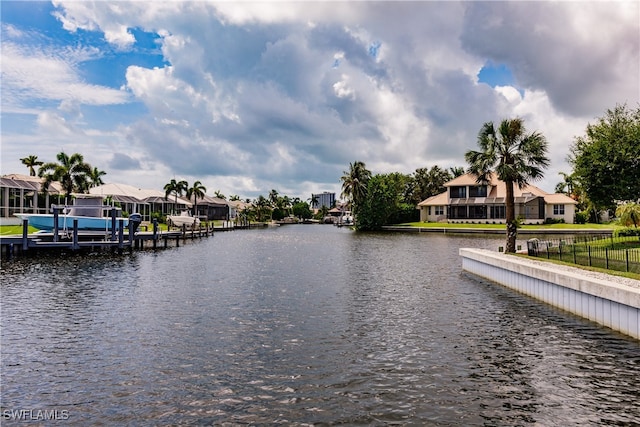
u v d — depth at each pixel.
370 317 15.82
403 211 100.56
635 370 10.66
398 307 17.44
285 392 9.42
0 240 33.28
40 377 10.23
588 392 9.45
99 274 26.28
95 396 9.27
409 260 34.91
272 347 12.36
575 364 11.07
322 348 12.29
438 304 18.00
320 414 8.48
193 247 48.91
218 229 90.12
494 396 9.26
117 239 41.94
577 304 15.91
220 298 19.14
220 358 11.47
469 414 8.48
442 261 34.09
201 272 27.62
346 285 22.72
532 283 19.28
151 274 26.52
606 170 29.12
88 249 40.03
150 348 12.24
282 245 52.44
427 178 122.06
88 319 15.38
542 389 9.62
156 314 16.14
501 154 29.56
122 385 9.80
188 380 10.05
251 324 14.80
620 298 13.38
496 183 85.25
